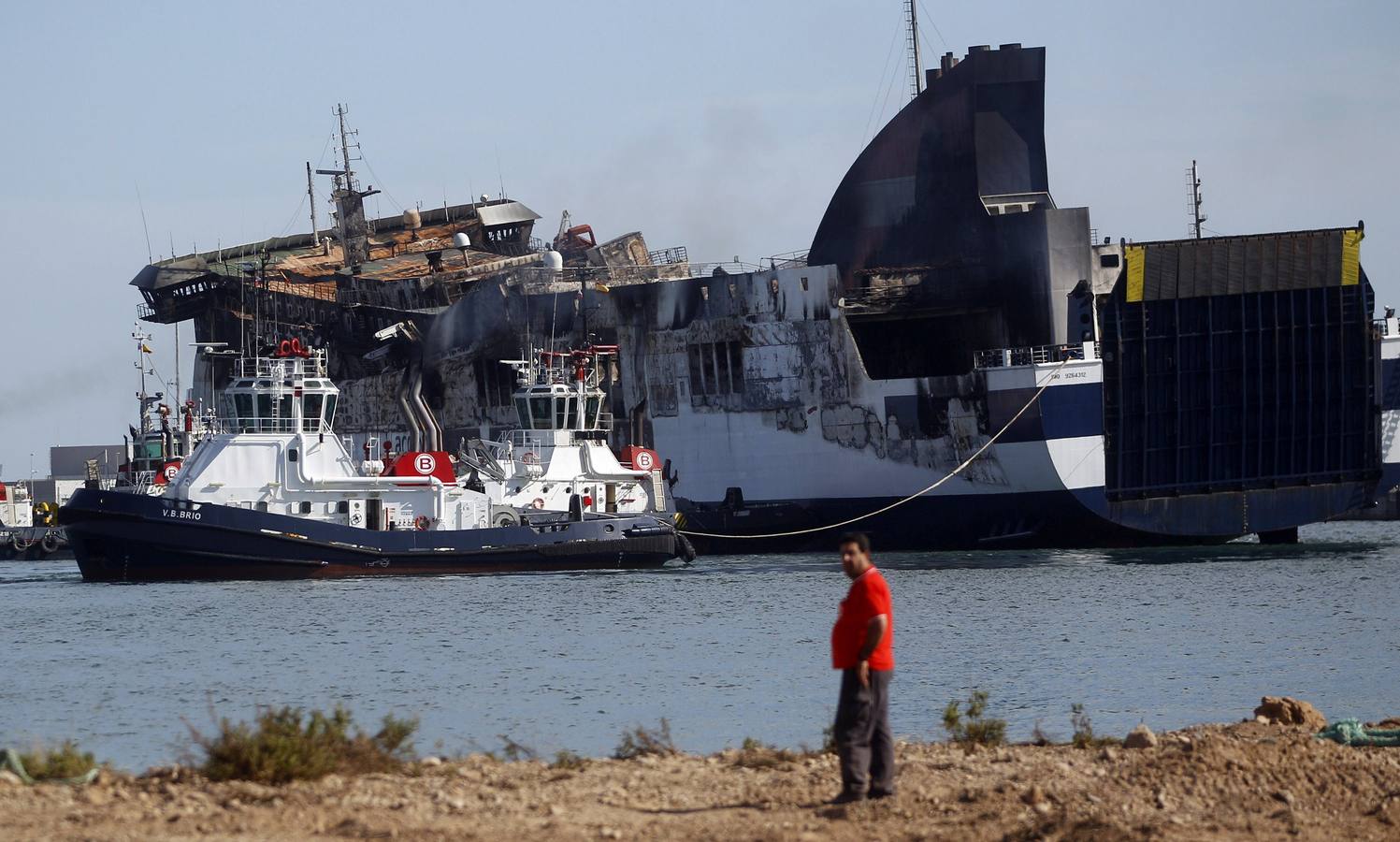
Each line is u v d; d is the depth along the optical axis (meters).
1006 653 151.50
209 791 66.94
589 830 61.25
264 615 189.12
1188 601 199.75
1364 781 72.06
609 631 172.12
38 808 62.81
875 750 66.81
